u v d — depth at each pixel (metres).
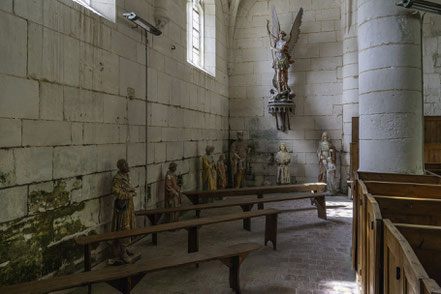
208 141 9.26
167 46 6.70
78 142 4.16
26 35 3.37
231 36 11.05
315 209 7.96
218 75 10.16
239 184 10.48
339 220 7.02
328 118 10.45
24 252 3.37
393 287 2.09
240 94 11.17
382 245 2.43
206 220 4.84
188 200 7.84
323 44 10.45
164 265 3.26
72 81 4.04
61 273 3.87
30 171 3.44
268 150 10.97
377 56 4.54
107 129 4.77
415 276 1.48
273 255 4.99
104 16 4.95
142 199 5.77
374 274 2.46
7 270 3.17
